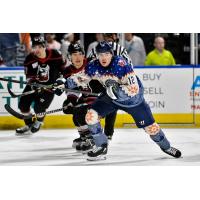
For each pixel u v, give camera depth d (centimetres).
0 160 923
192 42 1352
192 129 1282
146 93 1309
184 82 1307
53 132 1258
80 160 920
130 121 1315
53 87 1034
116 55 857
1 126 1318
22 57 1526
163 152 985
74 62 1029
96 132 888
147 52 1565
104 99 870
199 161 897
